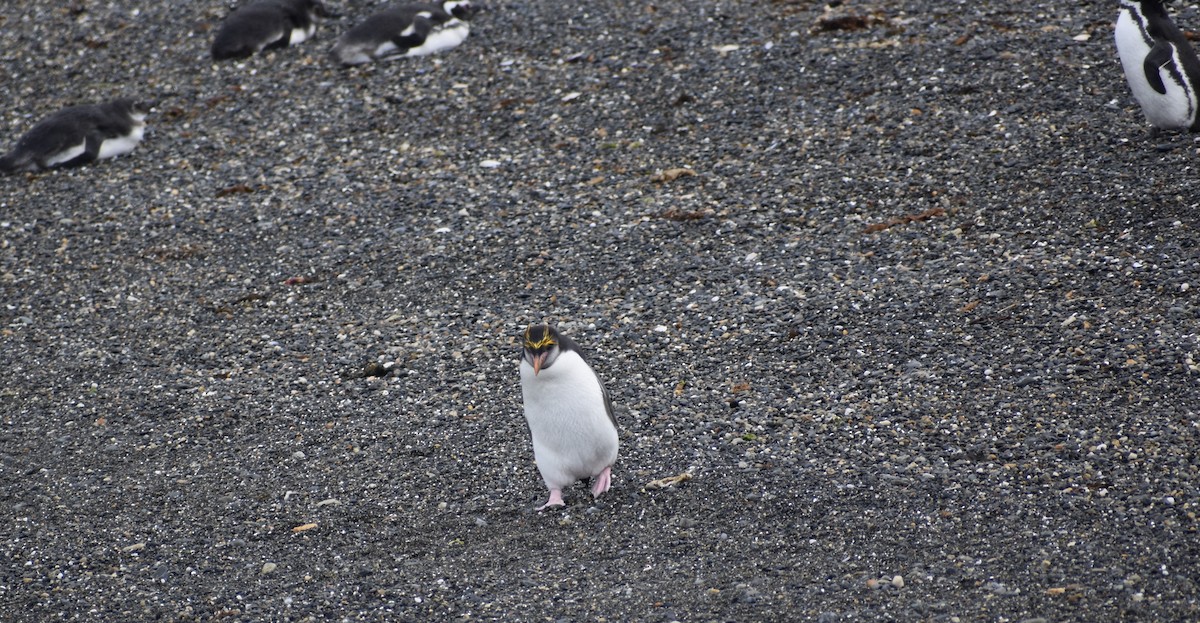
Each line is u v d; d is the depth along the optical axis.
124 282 15.87
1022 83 17.12
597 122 18.38
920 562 8.52
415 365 12.98
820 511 9.40
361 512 10.23
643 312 13.46
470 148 18.23
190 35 23.78
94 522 10.50
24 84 22.80
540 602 8.52
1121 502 8.93
